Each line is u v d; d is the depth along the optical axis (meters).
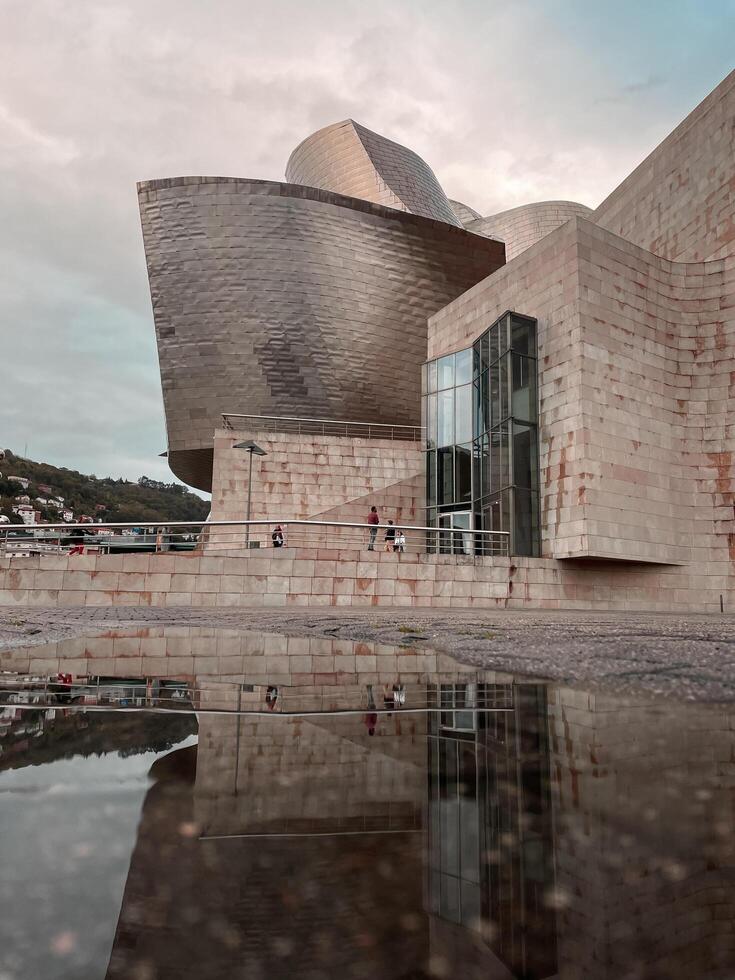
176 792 0.95
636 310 21.45
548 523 20.66
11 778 1.03
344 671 2.95
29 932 0.46
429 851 0.69
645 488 20.55
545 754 1.24
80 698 2.17
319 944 0.45
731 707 1.81
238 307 34.72
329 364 35.50
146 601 14.88
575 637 4.66
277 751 1.28
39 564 14.58
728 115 22.81
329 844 0.71
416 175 51.03
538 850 0.68
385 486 28.94
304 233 34.88
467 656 3.48
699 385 21.86
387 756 1.22
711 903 0.53
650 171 26.58
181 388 35.19
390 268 36.09
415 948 0.45
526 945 0.45
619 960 0.43
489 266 37.41
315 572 15.91
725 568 20.73
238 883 0.58
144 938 0.45
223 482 28.16
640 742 1.34
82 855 0.66
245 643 4.83
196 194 34.50
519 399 21.48
